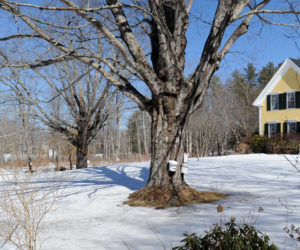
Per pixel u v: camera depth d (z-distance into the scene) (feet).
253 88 156.76
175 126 21.11
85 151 48.80
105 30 18.62
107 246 11.24
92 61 20.99
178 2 21.16
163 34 20.16
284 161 44.04
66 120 50.93
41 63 19.48
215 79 101.81
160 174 20.81
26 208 12.58
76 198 21.95
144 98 22.27
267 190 21.90
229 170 34.58
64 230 14.08
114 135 113.39
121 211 17.75
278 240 10.06
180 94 20.49
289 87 75.10
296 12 17.33
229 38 20.24
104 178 32.48
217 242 8.44
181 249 8.48
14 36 18.89
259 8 20.03
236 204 17.51
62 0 16.40
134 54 20.15
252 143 78.54
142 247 10.78
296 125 72.69
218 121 80.69
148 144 139.74
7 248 12.03
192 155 71.15
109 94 49.37
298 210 14.83
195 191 21.03
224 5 18.90
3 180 13.61
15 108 41.57
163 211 16.99
